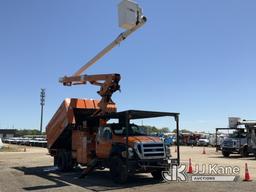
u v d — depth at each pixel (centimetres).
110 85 1820
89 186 1485
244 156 3516
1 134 15175
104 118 1772
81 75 2053
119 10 1591
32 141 6950
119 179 1547
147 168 1538
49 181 1648
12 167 2344
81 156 1920
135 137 1606
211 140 6769
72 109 2033
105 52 1888
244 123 3569
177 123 1659
